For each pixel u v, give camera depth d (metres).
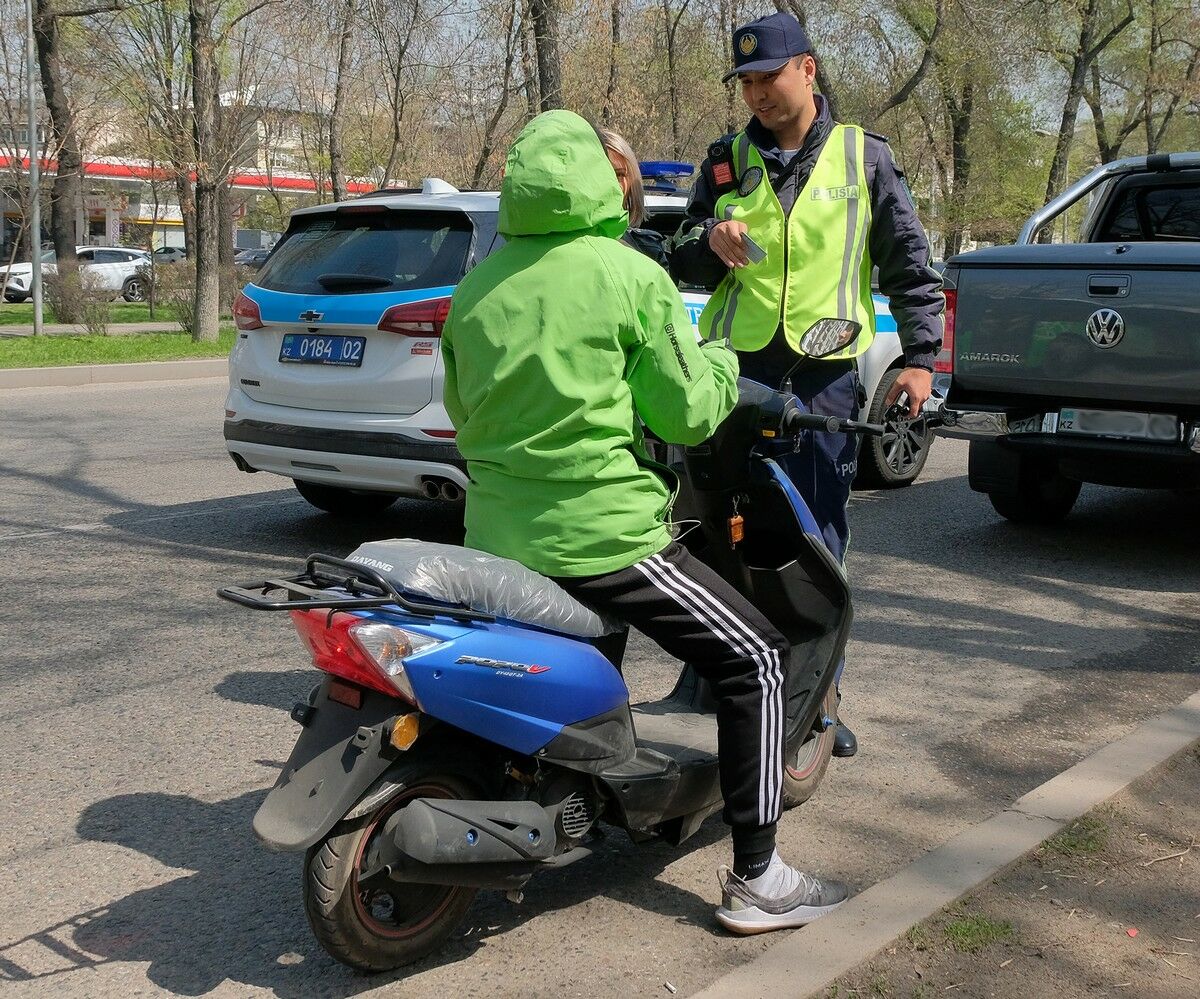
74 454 9.66
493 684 2.67
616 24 23.06
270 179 36.62
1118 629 5.60
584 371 2.67
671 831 3.19
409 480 6.23
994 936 2.98
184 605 5.74
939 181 31.75
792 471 3.75
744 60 3.67
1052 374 6.38
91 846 3.51
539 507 2.77
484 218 6.30
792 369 3.57
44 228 32.97
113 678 4.81
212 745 4.21
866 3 23.11
